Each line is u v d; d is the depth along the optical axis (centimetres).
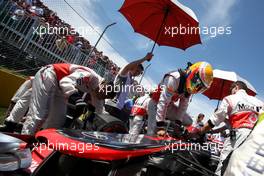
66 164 211
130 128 598
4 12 845
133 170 200
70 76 330
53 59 1050
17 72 958
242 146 168
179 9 421
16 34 904
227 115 377
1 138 197
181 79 382
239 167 160
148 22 480
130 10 483
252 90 587
